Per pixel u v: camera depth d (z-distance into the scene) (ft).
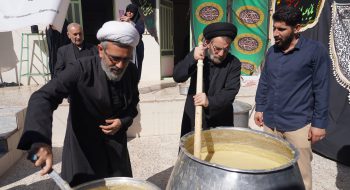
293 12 6.96
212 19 18.42
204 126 7.34
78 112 5.58
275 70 7.74
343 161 11.39
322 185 10.00
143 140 13.78
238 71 7.18
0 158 10.43
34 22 11.53
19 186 9.80
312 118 7.56
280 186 4.23
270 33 18.16
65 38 18.35
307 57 7.25
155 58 20.57
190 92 7.48
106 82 5.34
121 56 4.78
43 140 4.23
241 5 18.04
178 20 28.02
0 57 19.01
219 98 6.61
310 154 7.84
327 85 7.29
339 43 11.15
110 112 5.68
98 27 23.44
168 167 11.27
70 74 5.03
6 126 11.71
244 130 6.10
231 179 4.16
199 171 4.41
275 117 7.96
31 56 19.34
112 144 5.98
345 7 10.89
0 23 11.37
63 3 12.12
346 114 11.27
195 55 6.40
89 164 5.78
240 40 18.40
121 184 4.67
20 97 15.78
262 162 5.94
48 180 10.21
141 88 17.46
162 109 14.12
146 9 19.84
